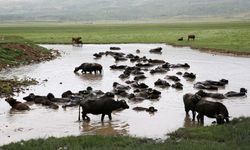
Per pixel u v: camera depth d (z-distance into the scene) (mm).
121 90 46375
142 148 24828
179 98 44438
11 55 76375
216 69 67125
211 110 33188
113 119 36062
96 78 59375
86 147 25938
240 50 90250
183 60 80375
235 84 53188
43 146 25797
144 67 71562
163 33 156625
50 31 184125
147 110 38844
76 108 40250
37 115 37406
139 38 137375
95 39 136250
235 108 39375
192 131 29875
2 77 57906
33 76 60312
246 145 24938
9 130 32500
